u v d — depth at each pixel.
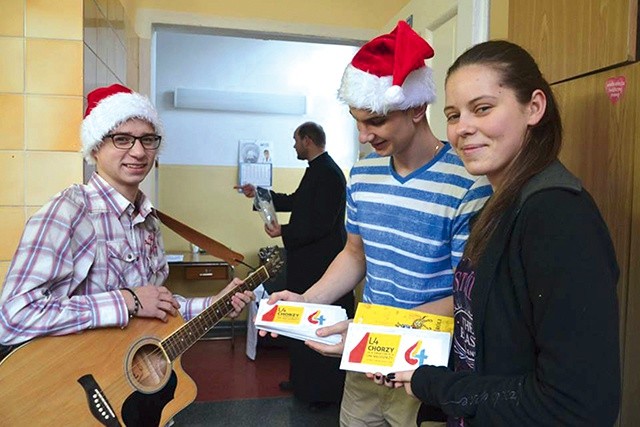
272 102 4.38
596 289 0.63
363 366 0.93
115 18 2.23
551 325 0.64
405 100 1.05
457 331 0.89
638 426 1.09
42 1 1.77
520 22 1.41
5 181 1.79
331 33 2.77
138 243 1.34
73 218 1.19
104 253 1.25
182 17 2.60
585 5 1.18
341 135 4.56
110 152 1.25
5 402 1.09
